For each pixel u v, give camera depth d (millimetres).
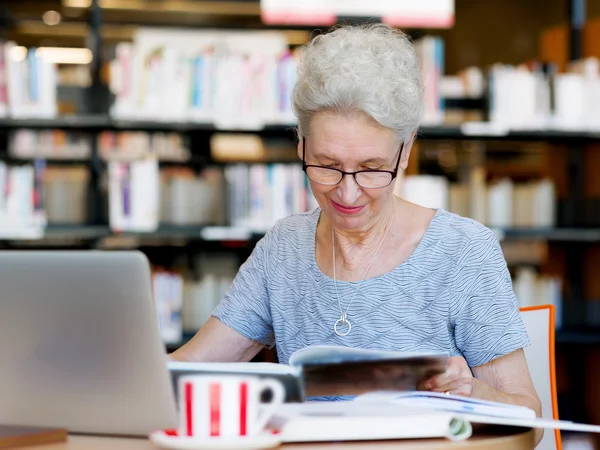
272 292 1806
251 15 6250
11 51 3994
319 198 1609
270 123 4023
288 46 5781
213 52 4168
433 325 1674
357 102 1476
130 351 1189
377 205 1588
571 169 4602
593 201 4391
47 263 1209
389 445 1178
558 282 4453
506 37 8852
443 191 4234
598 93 4262
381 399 1340
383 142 1515
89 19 4777
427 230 1717
